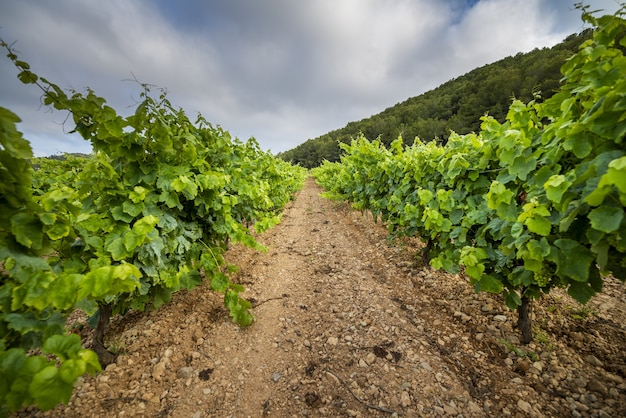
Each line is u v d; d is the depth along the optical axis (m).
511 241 2.27
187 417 2.04
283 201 9.95
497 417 1.95
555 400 2.04
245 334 2.99
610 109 1.37
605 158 1.38
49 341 1.10
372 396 2.16
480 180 3.10
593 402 1.98
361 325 3.05
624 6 1.41
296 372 2.46
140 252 2.12
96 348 2.40
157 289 2.61
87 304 1.69
